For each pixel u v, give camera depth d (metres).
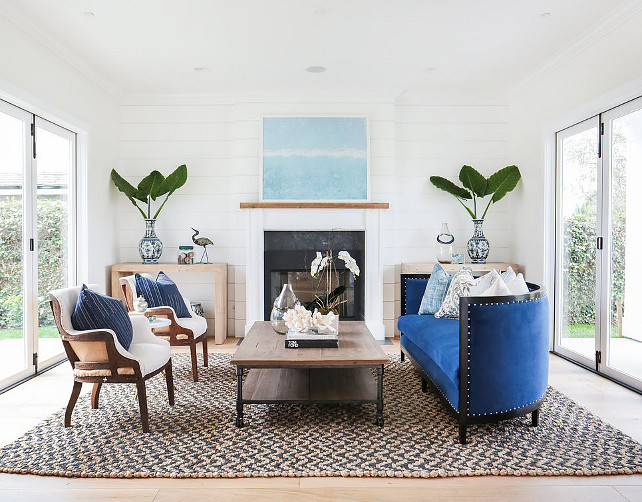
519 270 5.56
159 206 5.80
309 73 5.00
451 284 3.95
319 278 5.68
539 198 5.08
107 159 5.39
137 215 5.78
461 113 5.90
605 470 2.39
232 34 4.01
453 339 3.17
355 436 2.82
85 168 4.86
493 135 5.90
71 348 2.92
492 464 2.46
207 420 3.07
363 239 5.68
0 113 3.67
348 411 3.25
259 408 3.30
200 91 5.60
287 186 5.59
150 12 3.59
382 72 4.98
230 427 2.96
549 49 4.36
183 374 4.11
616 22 3.69
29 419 3.09
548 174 4.93
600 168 4.11
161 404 3.36
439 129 5.90
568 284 4.69
